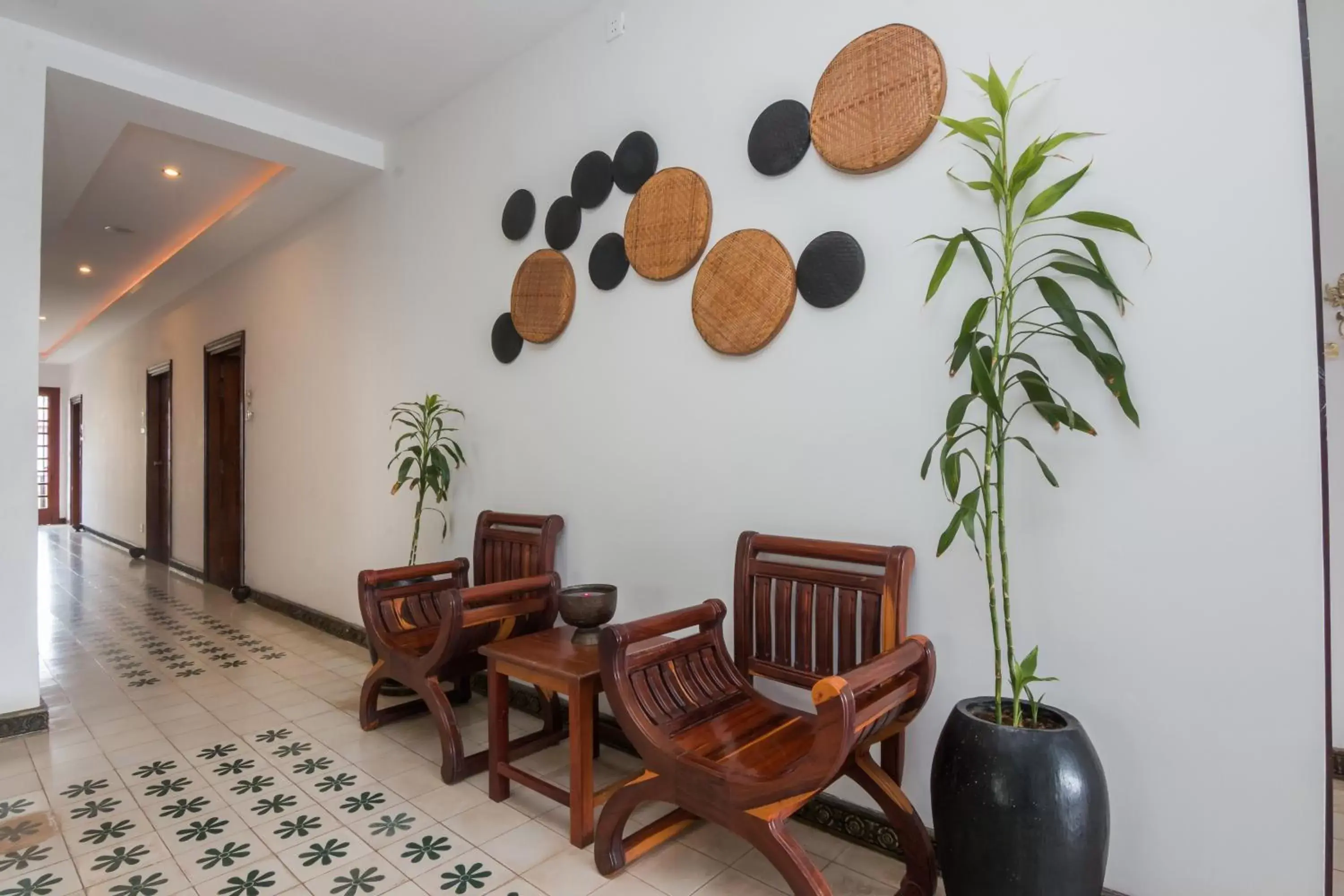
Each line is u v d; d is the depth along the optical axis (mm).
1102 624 1625
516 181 3098
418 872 1852
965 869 1438
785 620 2021
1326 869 1378
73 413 11273
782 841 1515
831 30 2082
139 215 4820
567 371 2873
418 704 2967
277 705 3104
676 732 1798
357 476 4102
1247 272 1454
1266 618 1433
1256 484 1443
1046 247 1693
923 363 1885
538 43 2998
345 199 4199
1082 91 1654
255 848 1964
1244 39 1459
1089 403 1641
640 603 2578
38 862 1889
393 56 3051
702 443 2389
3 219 2754
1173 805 1539
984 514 1785
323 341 4406
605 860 1836
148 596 5504
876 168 1945
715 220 2355
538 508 2984
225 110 3289
